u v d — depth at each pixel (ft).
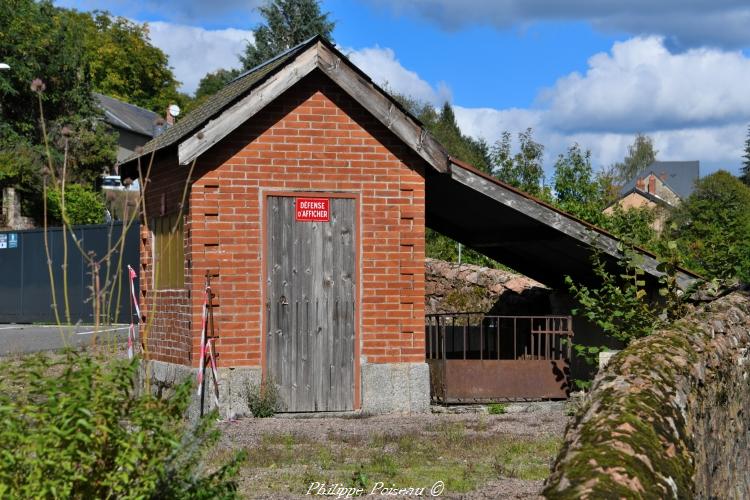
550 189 107.76
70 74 173.88
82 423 14.62
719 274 44.57
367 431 39.83
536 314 66.59
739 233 50.67
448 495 28.22
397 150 45.83
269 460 33.17
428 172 47.91
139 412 15.62
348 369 45.11
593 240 47.65
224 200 43.70
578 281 60.54
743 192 192.44
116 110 224.12
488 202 50.19
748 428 24.45
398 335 45.68
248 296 43.91
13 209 137.69
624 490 11.30
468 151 258.98
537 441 37.81
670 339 19.35
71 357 16.46
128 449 15.16
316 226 44.86
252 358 43.88
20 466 14.78
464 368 48.26
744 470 23.56
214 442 17.38
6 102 166.71
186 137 41.96
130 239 90.63
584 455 12.14
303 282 44.68
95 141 166.20
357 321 45.21
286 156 44.50
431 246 109.19
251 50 214.28
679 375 16.79
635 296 46.62
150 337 50.80
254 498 27.45
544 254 57.98
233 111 42.57
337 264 45.11
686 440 14.17
